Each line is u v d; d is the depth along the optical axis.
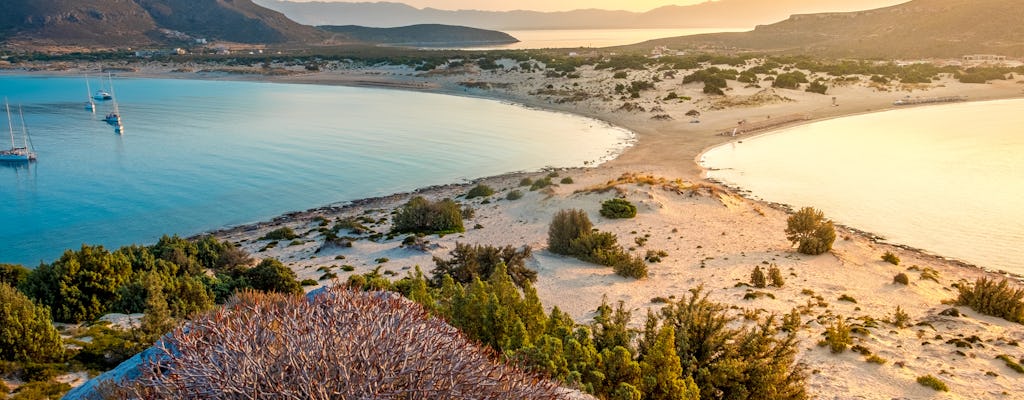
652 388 13.41
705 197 52.12
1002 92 118.44
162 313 20.08
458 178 67.12
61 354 18.75
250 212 55.66
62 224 52.16
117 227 51.56
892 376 20.09
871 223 49.03
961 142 78.50
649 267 35.44
